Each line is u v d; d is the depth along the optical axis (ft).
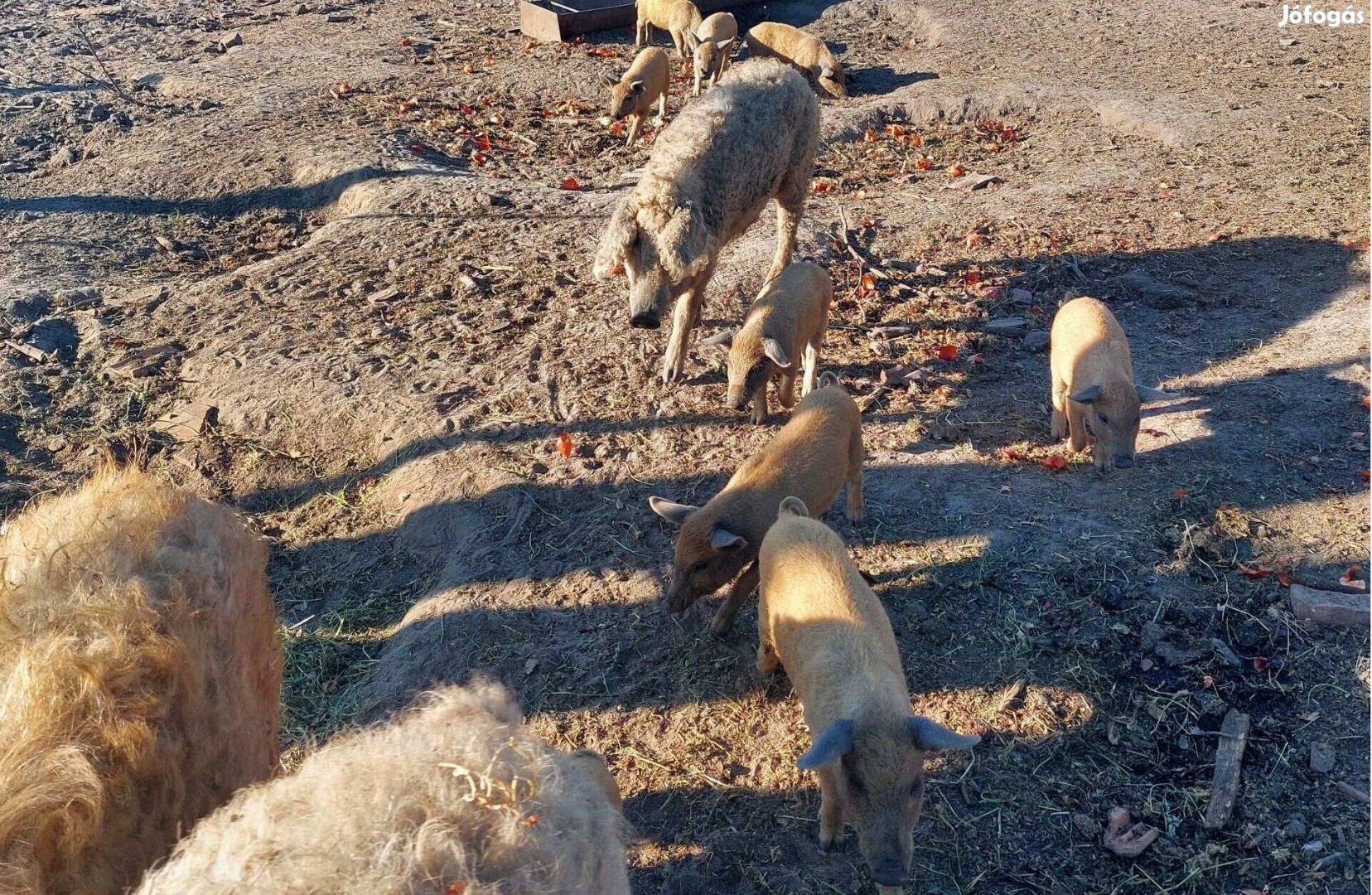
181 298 29.19
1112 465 21.35
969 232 32.81
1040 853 14.92
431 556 21.22
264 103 44.52
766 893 14.55
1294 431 22.80
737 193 25.30
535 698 17.60
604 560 20.12
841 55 56.18
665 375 25.29
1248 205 33.53
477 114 45.65
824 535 16.51
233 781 8.96
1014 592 18.76
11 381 25.59
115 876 7.24
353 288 29.78
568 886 5.54
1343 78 44.65
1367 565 19.04
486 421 24.04
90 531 9.52
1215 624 18.07
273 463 23.61
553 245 31.91
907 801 13.42
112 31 56.85
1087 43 53.62
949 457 22.74
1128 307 28.53
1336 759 15.87
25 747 7.34
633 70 43.73
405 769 5.70
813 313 24.20
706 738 16.80
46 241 32.99
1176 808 15.35
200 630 9.12
